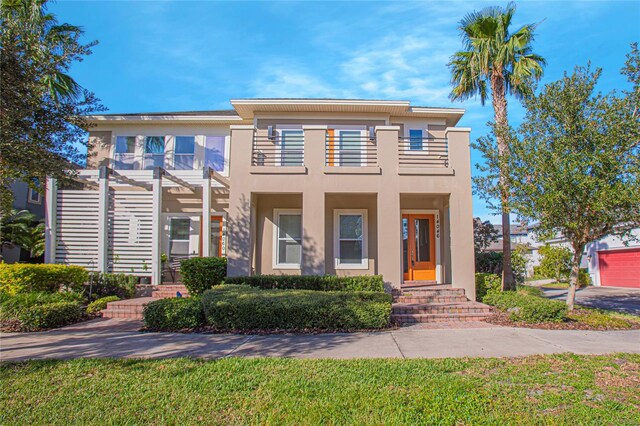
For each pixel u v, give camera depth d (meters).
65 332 8.59
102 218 12.61
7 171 7.98
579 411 4.29
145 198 13.06
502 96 15.24
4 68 7.02
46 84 8.38
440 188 12.08
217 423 4.07
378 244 11.84
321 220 11.96
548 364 5.95
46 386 5.04
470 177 12.17
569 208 10.09
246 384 5.04
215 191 15.77
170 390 4.88
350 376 5.32
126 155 15.88
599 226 10.22
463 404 4.45
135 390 4.89
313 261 11.77
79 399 4.65
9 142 7.15
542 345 7.32
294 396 4.67
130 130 16.02
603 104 9.55
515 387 4.96
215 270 11.98
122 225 12.95
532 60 15.07
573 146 9.82
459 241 11.91
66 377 5.35
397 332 8.59
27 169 7.87
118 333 8.46
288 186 12.10
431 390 4.82
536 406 4.41
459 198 12.06
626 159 9.48
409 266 14.27
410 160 14.77
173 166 15.80
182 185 14.42
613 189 9.12
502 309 10.60
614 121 9.43
